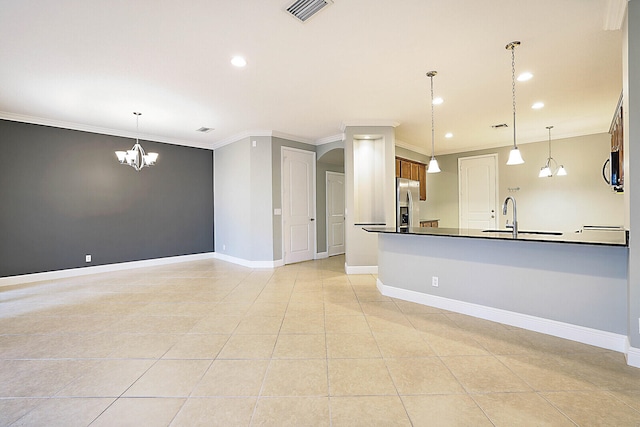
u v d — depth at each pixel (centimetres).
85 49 263
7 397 178
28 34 239
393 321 293
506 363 212
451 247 319
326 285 430
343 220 725
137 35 243
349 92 366
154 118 466
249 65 295
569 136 572
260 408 168
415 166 691
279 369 208
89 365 214
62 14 215
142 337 261
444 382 191
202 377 199
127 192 552
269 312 321
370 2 206
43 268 467
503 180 650
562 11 217
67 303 354
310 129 542
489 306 293
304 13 218
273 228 561
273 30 238
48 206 472
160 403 173
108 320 300
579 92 368
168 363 217
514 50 271
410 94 372
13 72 306
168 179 604
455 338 254
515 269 277
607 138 540
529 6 212
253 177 559
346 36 247
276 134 562
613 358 217
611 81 337
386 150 484
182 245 623
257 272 518
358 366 211
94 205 516
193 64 292
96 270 517
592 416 158
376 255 504
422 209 728
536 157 609
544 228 601
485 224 675
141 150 479
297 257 611
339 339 254
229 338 258
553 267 256
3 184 436
